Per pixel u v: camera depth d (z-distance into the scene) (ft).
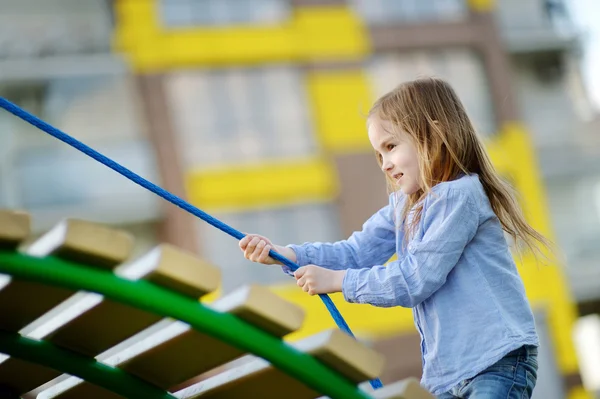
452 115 8.95
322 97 42.34
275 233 40.86
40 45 40.40
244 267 40.06
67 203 39.63
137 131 40.52
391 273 8.41
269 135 41.57
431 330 8.48
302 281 8.73
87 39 40.78
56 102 40.32
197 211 8.55
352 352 7.30
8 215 6.72
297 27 42.68
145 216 39.83
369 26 44.01
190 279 7.05
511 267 8.59
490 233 8.61
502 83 45.47
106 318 7.57
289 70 42.42
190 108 40.98
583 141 46.91
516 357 8.21
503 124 45.19
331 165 41.88
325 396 7.79
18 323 7.86
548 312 43.60
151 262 7.05
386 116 8.98
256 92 41.81
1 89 40.01
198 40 41.27
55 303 7.58
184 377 8.18
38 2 40.55
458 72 45.19
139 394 8.29
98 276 6.97
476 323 8.31
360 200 41.81
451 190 8.54
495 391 8.05
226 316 7.20
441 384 8.37
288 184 41.24
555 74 47.47
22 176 39.52
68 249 6.86
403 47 44.29
